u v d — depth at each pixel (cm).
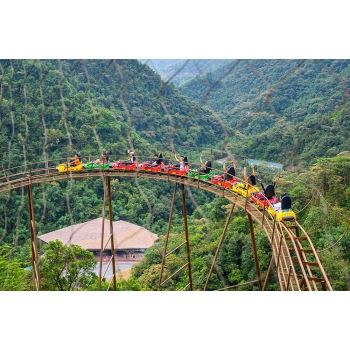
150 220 3909
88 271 2648
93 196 3875
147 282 2944
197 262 2972
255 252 1909
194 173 2147
